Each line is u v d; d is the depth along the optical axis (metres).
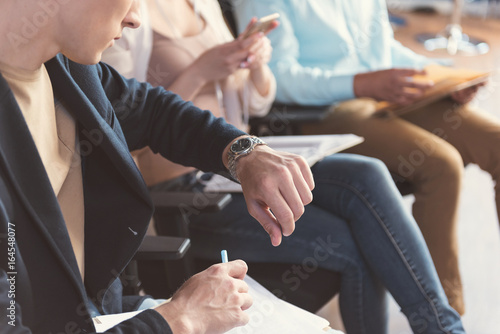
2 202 0.76
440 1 5.07
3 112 0.76
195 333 0.79
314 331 0.89
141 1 1.41
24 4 0.78
